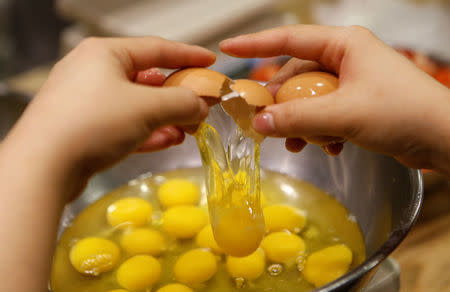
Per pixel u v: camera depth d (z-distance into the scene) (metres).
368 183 0.58
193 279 0.56
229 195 0.53
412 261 0.63
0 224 0.41
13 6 1.50
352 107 0.47
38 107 0.43
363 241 0.57
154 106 0.44
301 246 0.58
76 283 0.57
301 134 0.48
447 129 0.47
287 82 0.51
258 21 1.05
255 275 0.56
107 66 0.45
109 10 1.02
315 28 0.52
